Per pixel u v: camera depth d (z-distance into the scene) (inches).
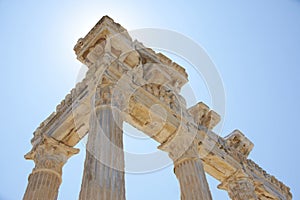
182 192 852.0
